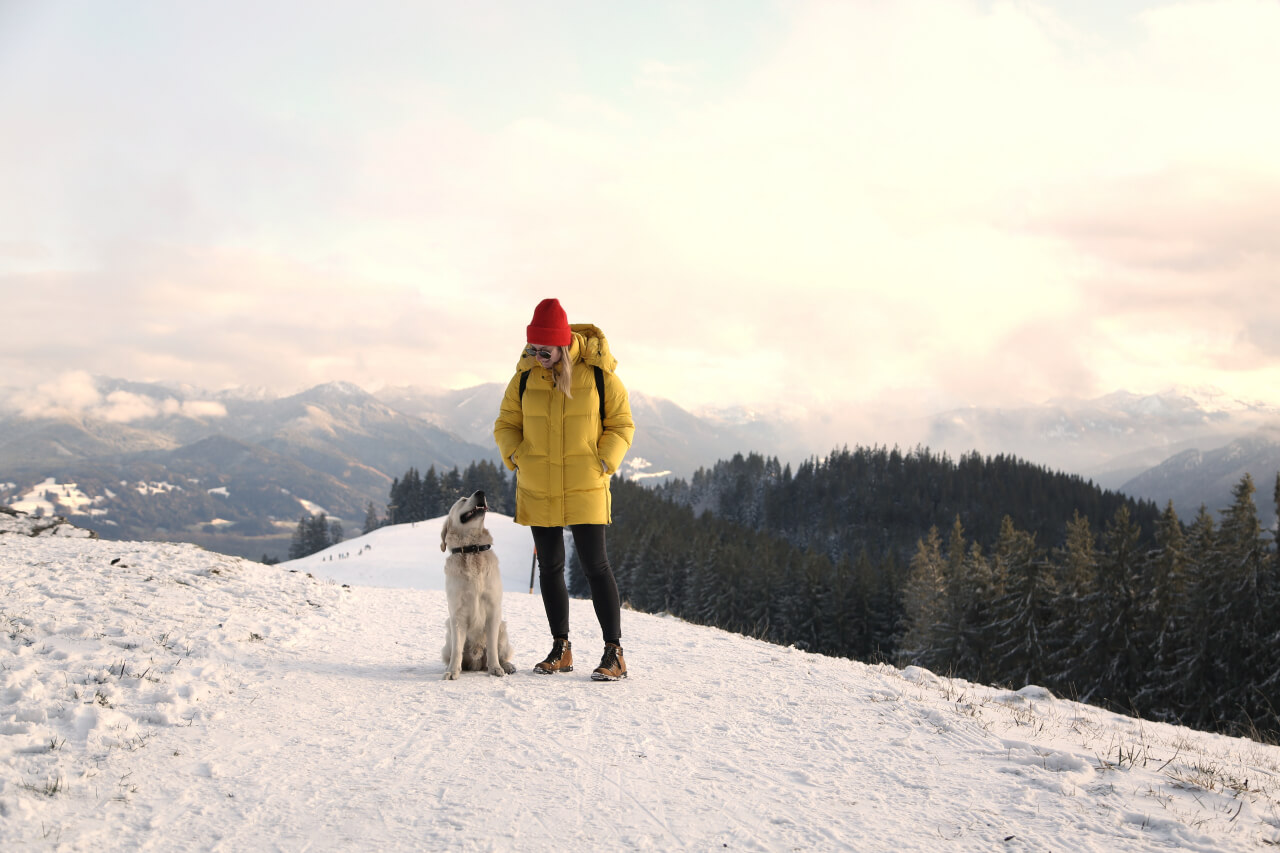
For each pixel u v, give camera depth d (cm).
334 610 840
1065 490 14738
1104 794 328
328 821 279
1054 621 3503
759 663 623
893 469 16000
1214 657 2912
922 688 572
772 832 277
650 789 320
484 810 292
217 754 352
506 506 13562
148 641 554
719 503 17625
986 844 270
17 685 414
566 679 530
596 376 527
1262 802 332
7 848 245
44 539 1032
